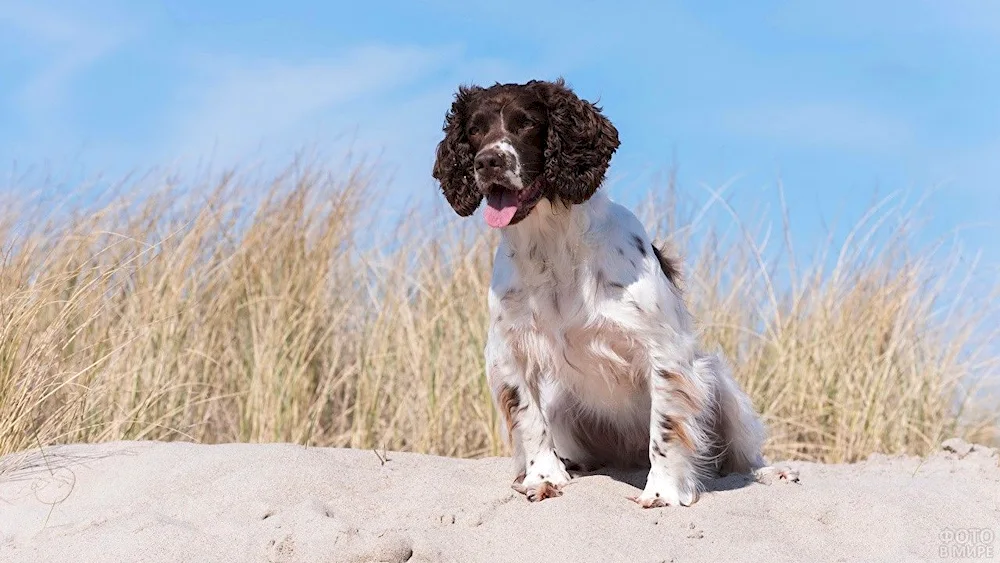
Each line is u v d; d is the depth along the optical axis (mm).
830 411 6590
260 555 3324
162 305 6320
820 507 3740
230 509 3762
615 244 4008
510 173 3900
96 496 4082
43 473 4309
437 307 6664
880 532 3547
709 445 4238
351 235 7059
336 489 3957
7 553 3428
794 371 6680
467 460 4770
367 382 6555
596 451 4602
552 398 4461
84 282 5582
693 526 3516
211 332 6609
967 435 6699
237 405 6566
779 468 4465
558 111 4004
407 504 3777
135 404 5930
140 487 4074
